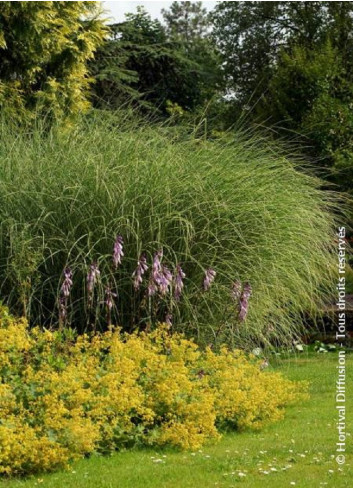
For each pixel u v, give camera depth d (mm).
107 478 5273
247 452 6039
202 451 6074
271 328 9125
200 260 8500
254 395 7070
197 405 6492
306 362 10453
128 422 6199
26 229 8250
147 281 8242
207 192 8633
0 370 6406
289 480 5227
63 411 5699
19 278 7789
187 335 8484
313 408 7738
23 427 5551
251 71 31984
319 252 9664
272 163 9664
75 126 9875
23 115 13570
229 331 8828
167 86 26156
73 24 15305
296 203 9375
